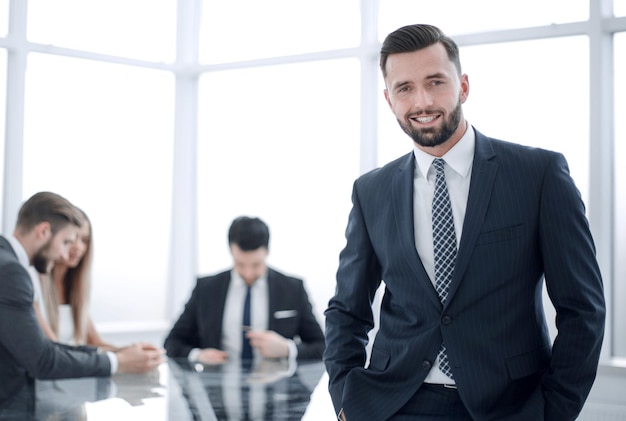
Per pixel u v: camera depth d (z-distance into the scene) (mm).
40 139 4469
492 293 1571
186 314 3424
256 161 4824
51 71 4500
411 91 1624
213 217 4938
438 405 1602
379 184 1794
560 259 1561
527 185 1599
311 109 4660
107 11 4676
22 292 2559
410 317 1653
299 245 4672
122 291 4766
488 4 4121
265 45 4770
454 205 1649
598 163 3727
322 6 4590
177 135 4941
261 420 2061
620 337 3812
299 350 3230
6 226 4293
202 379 2717
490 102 4113
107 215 4711
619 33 3820
